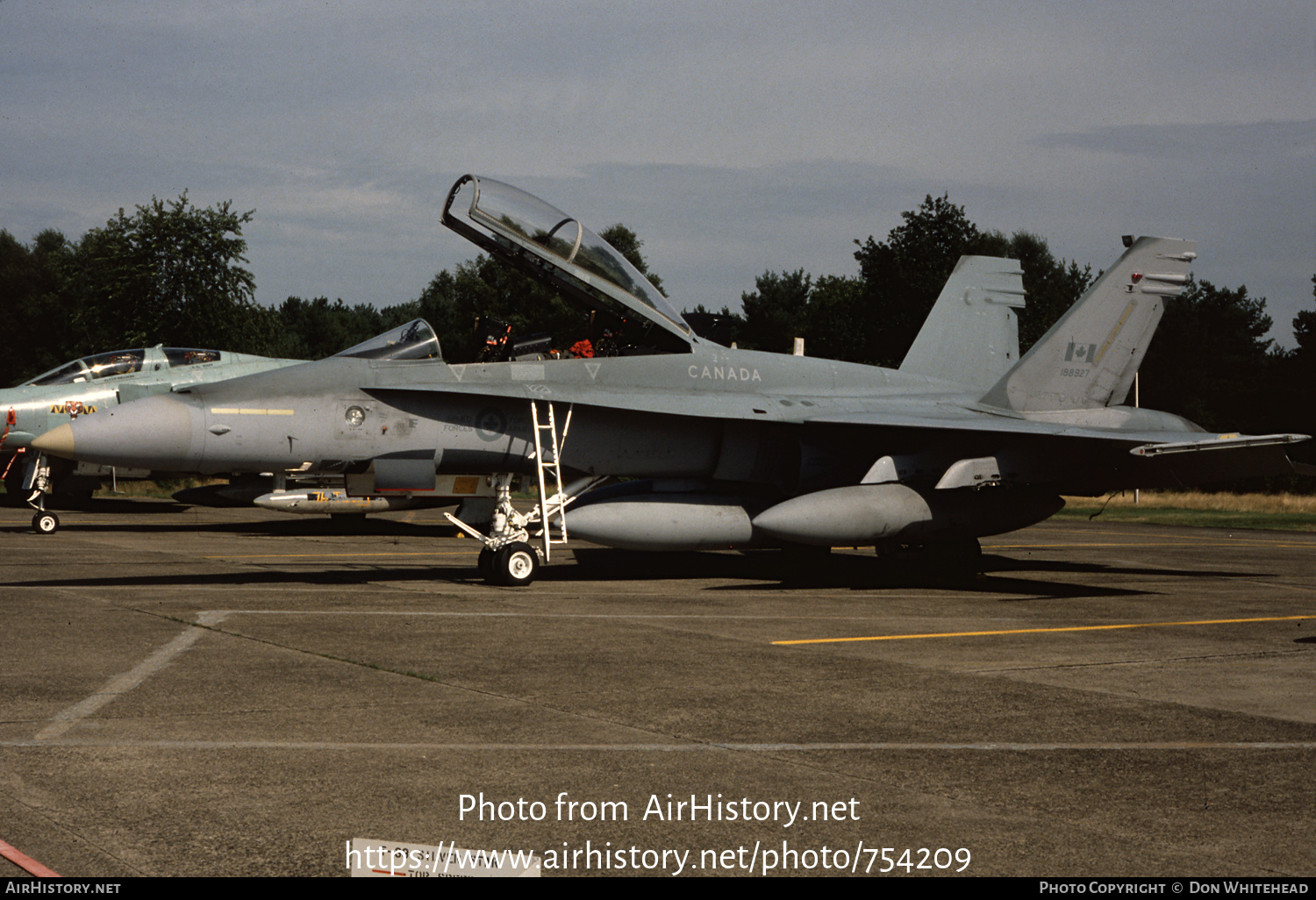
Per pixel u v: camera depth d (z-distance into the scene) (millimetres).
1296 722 6414
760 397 13977
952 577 14742
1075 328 15719
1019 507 14148
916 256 45812
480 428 12641
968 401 15641
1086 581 14852
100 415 11180
